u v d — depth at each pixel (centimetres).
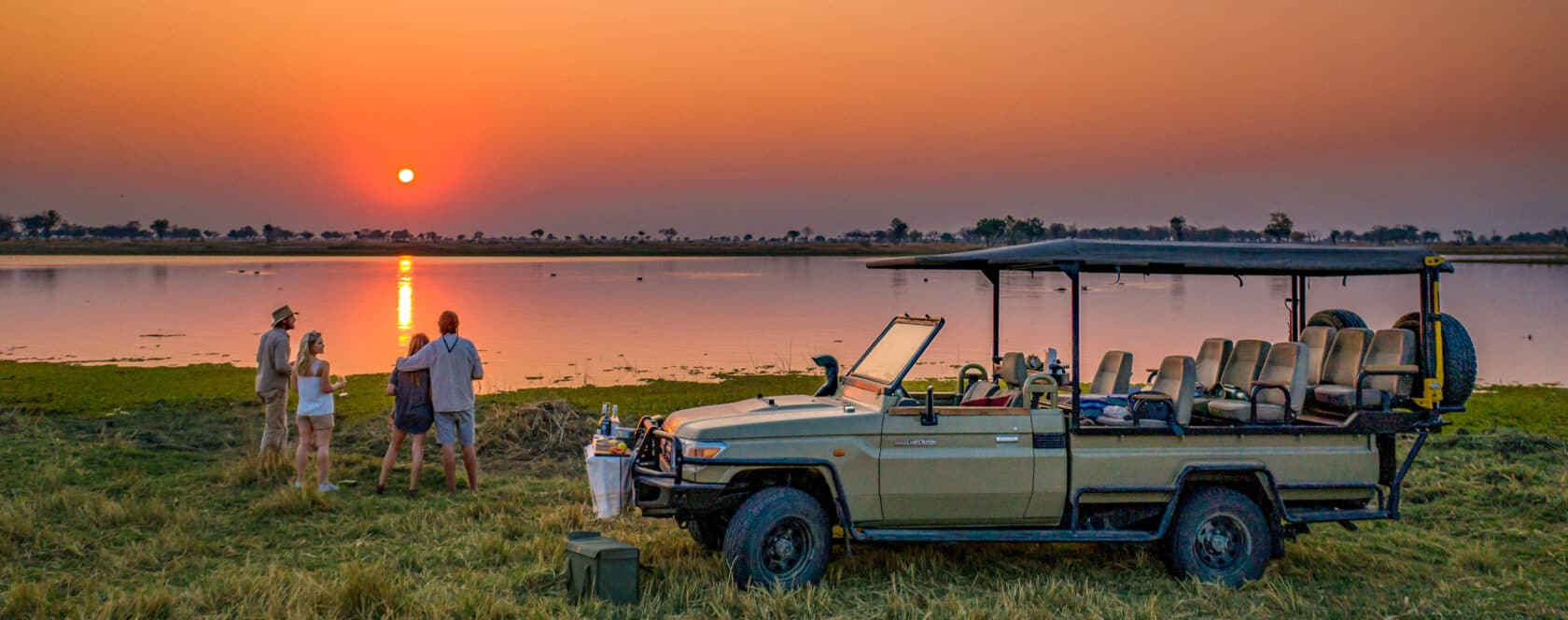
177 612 649
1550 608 705
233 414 1509
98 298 5259
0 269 9894
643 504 744
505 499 1013
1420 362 775
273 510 927
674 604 688
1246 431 762
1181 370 784
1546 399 1908
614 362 2522
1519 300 5762
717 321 3938
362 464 1144
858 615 672
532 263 14050
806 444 723
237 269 10319
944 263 742
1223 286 7644
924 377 2258
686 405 1720
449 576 750
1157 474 755
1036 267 828
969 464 735
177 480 1036
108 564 755
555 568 759
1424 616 689
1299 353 794
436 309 4597
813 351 2805
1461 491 1070
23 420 1340
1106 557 816
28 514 835
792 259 18975
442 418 1032
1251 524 758
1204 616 682
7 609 646
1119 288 7181
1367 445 777
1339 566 812
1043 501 746
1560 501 993
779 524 716
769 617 659
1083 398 809
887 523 741
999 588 736
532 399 1769
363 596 675
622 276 8888
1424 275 773
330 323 3775
